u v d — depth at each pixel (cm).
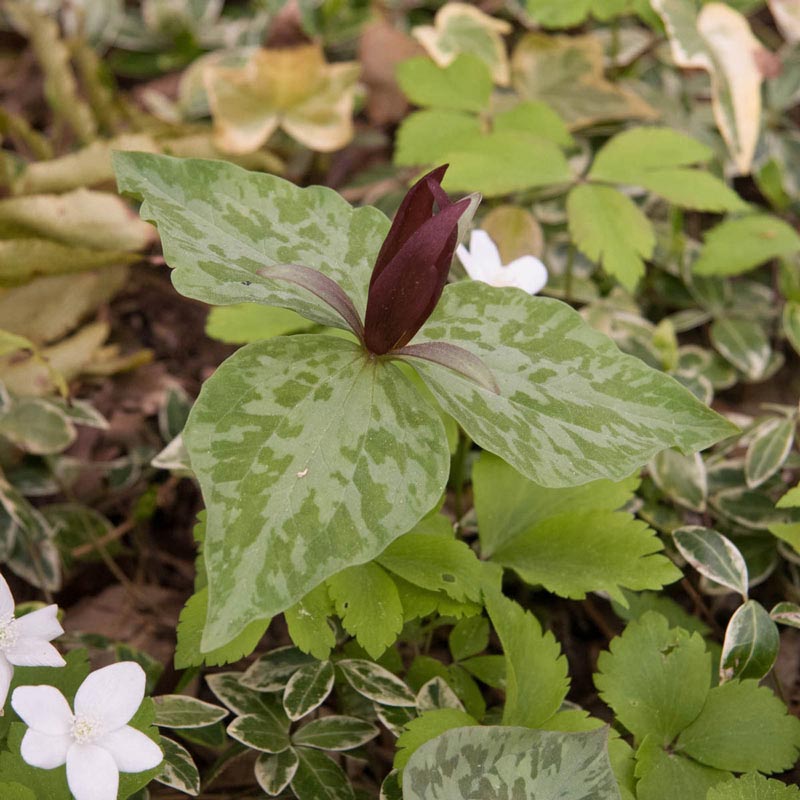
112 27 120
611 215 89
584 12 100
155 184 71
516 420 69
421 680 77
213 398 67
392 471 66
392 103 112
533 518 77
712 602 84
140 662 80
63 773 68
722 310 96
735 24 98
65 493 89
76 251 90
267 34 120
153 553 88
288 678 76
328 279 68
